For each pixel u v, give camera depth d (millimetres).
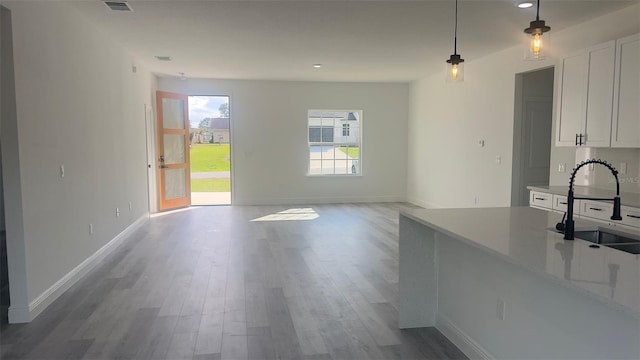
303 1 3961
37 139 3369
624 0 3922
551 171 5219
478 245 2158
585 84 4273
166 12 4250
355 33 5094
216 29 4898
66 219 3889
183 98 8531
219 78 8625
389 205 9031
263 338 2922
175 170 8469
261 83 8930
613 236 2479
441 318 3076
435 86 8188
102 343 2834
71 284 3949
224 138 18688
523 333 2273
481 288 2617
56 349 2752
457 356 2723
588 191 4316
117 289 3877
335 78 8688
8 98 3053
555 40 5035
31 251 3244
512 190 5949
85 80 4414
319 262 4738
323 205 9039
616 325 1753
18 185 3107
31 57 3297
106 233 5047
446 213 3061
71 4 3928
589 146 4246
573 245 2123
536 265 1786
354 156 9609
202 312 3354
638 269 1742
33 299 3264
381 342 2893
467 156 7055
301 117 9133
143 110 7078
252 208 8602
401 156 9656
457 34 5121
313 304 3527
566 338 1998
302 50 6020
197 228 6598
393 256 4980
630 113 3781
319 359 2652
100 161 4855
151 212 8008
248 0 3906
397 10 4199
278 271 4410
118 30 4883
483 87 6555
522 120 5898
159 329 3051
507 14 4324
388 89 9461
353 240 5793
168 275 4277
